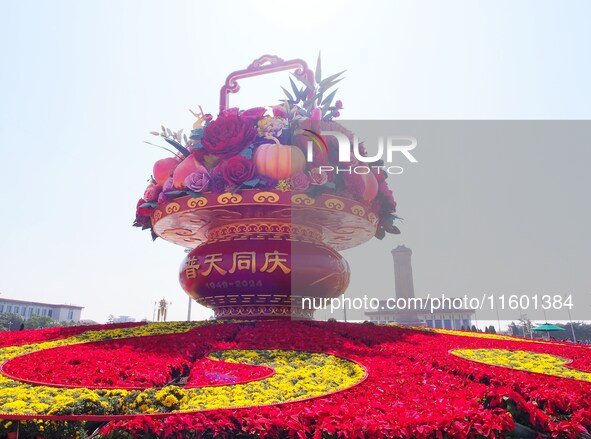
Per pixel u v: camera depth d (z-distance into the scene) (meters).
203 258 16.41
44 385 6.90
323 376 8.02
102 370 8.09
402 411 5.64
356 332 13.86
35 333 14.28
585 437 5.56
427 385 7.36
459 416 5.34
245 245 16.14
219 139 16.14
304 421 5.33
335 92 17.44
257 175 15.89
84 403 5.71
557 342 15.26
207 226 18.56
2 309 109.69
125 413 5.74
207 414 5.39
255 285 15.97
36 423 5.29
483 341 13.70
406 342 12.55
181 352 10.19
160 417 5.34
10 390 6.49
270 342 11.45
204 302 17.23
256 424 5.19
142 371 8.23
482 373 8.14
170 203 16.97
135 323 16.83
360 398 6.29
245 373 8.23
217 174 16.11
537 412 5.61
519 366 9.62
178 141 18.22
